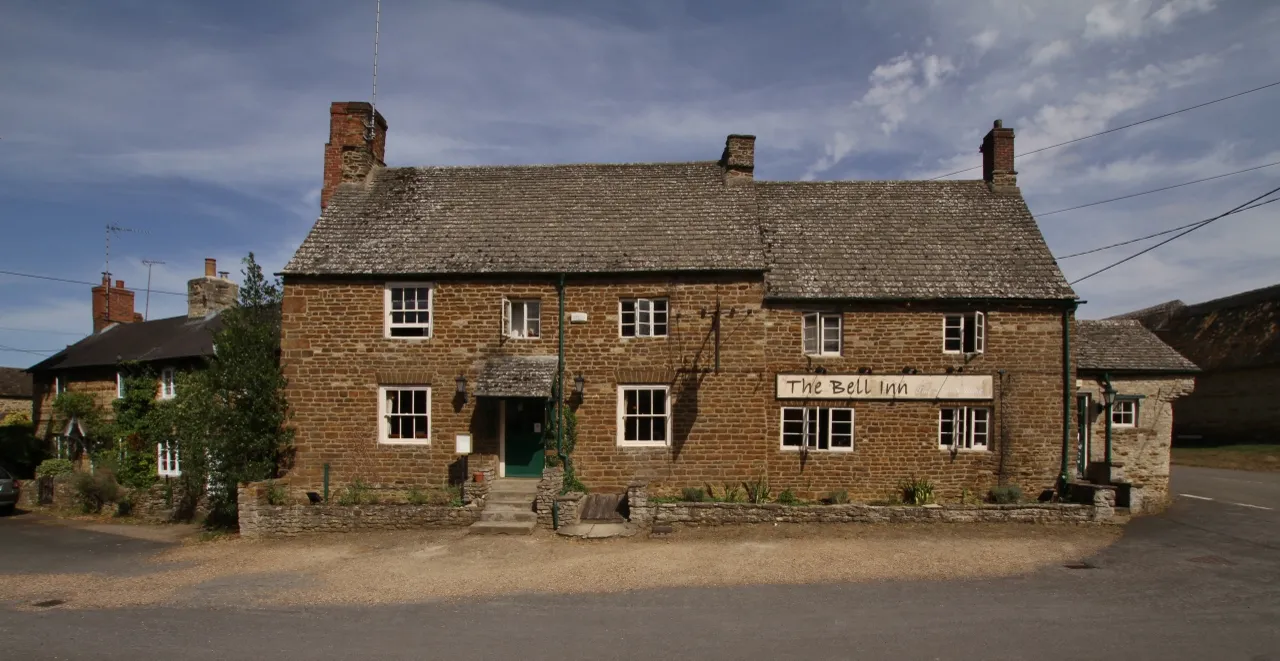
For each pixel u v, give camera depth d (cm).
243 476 1702
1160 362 1888
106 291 2975
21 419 3195
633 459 1739
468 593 1107
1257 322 3272
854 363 1777
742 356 1742
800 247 1905
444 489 1744
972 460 1762
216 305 2655
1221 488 2100
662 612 999
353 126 2083
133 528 1902
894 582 1128
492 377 1697
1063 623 929
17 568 1384
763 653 837
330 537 1540
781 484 1773
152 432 2225
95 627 977
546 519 1557
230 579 1230
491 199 2009
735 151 2044
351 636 921
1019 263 1847
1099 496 1530
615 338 1758
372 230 1900
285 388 1778
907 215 2008
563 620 971
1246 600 1022
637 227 1884
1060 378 1775
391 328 1794
